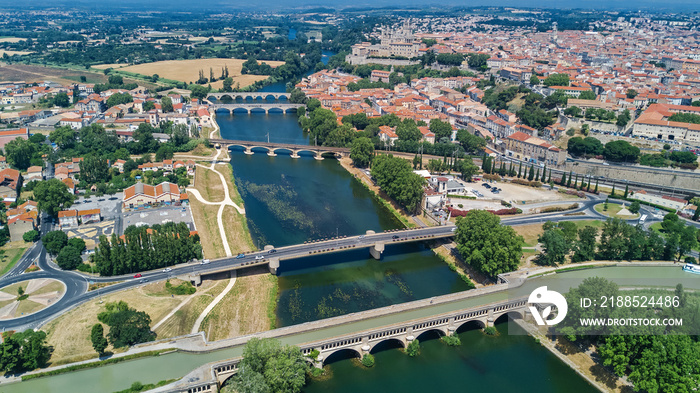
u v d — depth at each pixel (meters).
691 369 181.88
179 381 186.38
